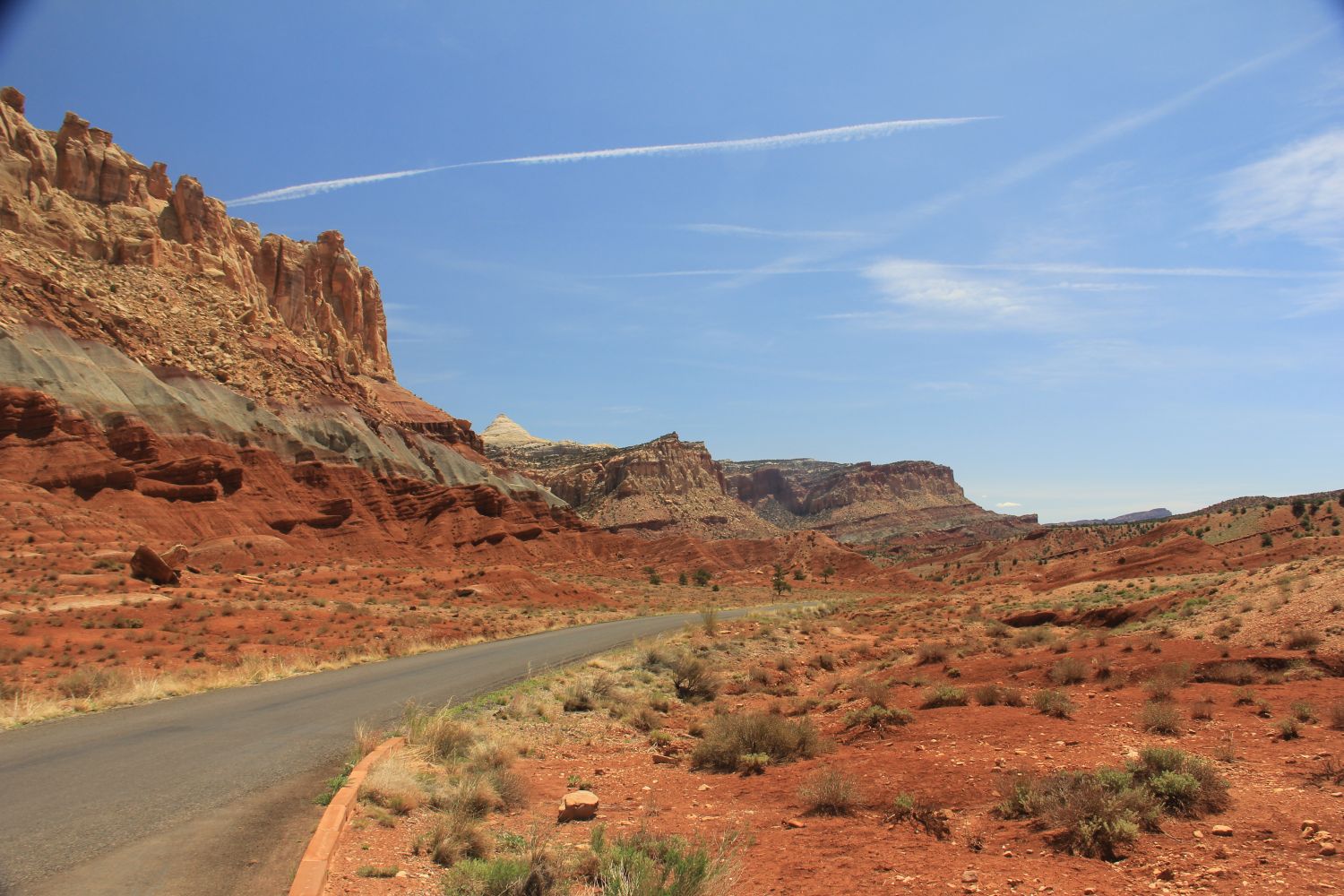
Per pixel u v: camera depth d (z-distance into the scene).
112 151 120.12
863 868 7.42
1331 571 25.25
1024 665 21.95
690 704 20.38
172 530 72.56
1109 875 6.72
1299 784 8.84
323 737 12.91
